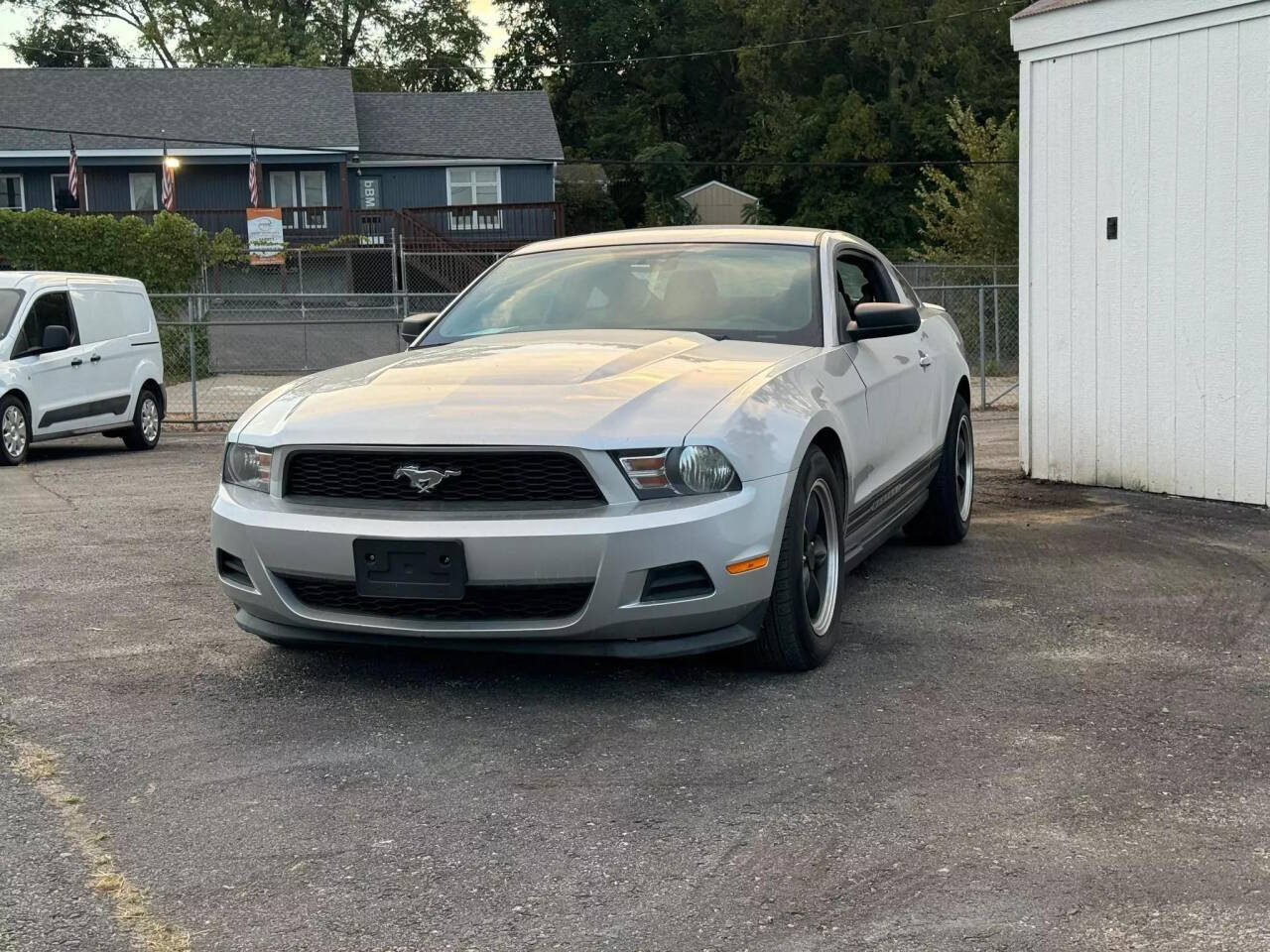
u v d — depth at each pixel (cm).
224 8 5400
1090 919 270
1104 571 616
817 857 301
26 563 655
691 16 5869
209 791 343
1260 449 786
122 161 3472
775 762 362
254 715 407
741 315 517
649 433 398
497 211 3741
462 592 392
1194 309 814
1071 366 895
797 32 5075
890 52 4862
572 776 352
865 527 527
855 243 614
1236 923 268
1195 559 643
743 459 405
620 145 5528
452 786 346
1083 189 874
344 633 421
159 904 279
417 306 2938
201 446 1458
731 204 5162
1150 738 382
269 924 270
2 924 269
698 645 406
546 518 392
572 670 452
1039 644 487
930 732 387
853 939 262
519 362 456
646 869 295
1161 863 297
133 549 695
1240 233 783
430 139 3797
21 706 416
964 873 292
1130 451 863
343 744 379
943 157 4825
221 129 3525
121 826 321
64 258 2588
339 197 3650
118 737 386
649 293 535
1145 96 827
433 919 272
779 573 425
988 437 1345
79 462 1240
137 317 1423
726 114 6012
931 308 716
